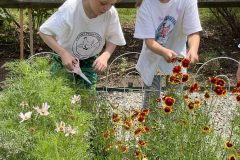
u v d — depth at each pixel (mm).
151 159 2004
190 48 2492
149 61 2648
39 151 1757
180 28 2604
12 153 1879
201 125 2008
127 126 2053
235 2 4562
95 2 2262
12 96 2049
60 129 1863
